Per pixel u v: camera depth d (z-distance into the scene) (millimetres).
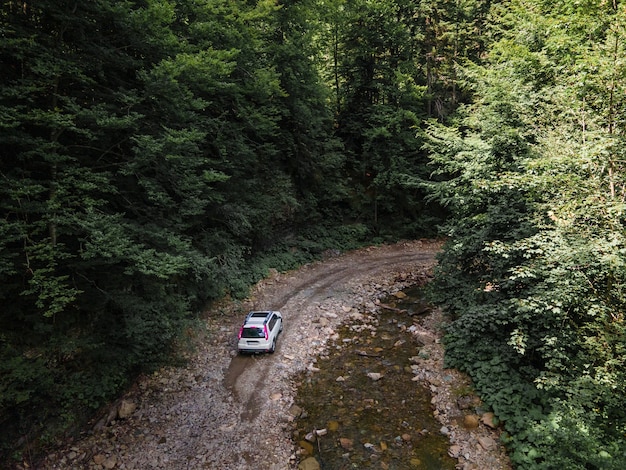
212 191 14953
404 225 29312
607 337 7039
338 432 10062
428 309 17594
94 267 9906
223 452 9312
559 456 7133
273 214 21406
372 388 11938
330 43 30484
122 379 10883
